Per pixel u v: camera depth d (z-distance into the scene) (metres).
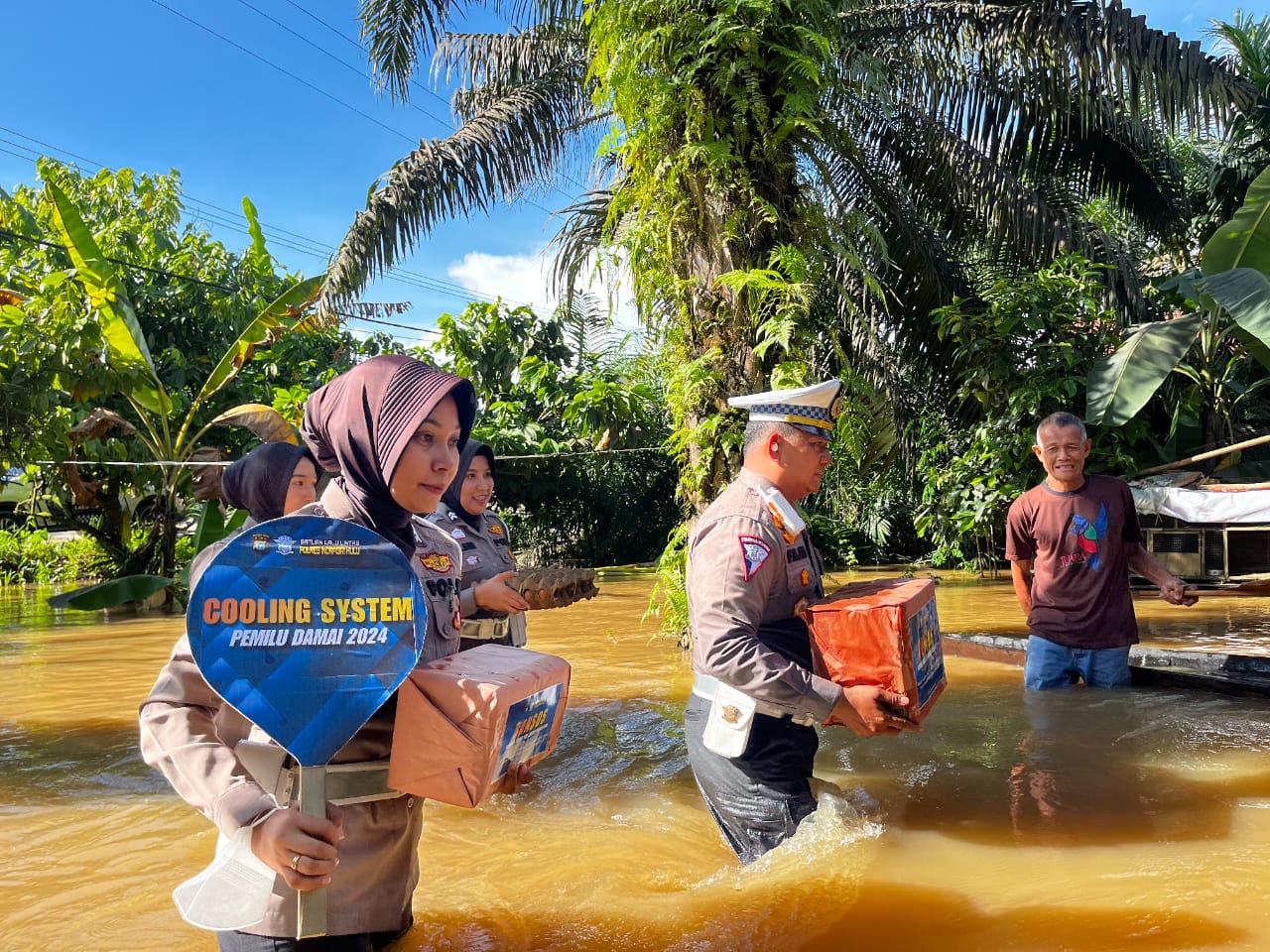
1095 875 2.55
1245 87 10.12
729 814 2.90
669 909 2.45
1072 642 5.00
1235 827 2.90
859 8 10.84
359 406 1.95
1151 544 10.84
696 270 6.85
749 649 2.72
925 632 2.85
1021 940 2.17
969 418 12.42
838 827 2.88
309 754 1.67
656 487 20.05
